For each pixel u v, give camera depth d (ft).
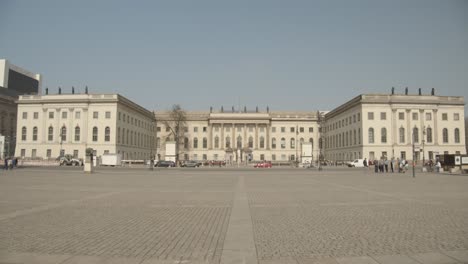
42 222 41.83
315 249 30.30
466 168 180.34
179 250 29.94
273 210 51.83
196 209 52.80
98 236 34.81
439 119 342.85
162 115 475.72
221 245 31.58
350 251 29.71
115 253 28.96
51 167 245.24
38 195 69.82
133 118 390.42
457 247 30.78
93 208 53.21
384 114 341.21
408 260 27.30
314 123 480.64
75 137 341.00
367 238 34.12
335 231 37.24
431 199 65.00
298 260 27.30
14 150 385.50
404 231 37.11
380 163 199.11
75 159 299.99
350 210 51.67
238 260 27.27
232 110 500.33
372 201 62.18
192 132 479.41
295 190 83.66
